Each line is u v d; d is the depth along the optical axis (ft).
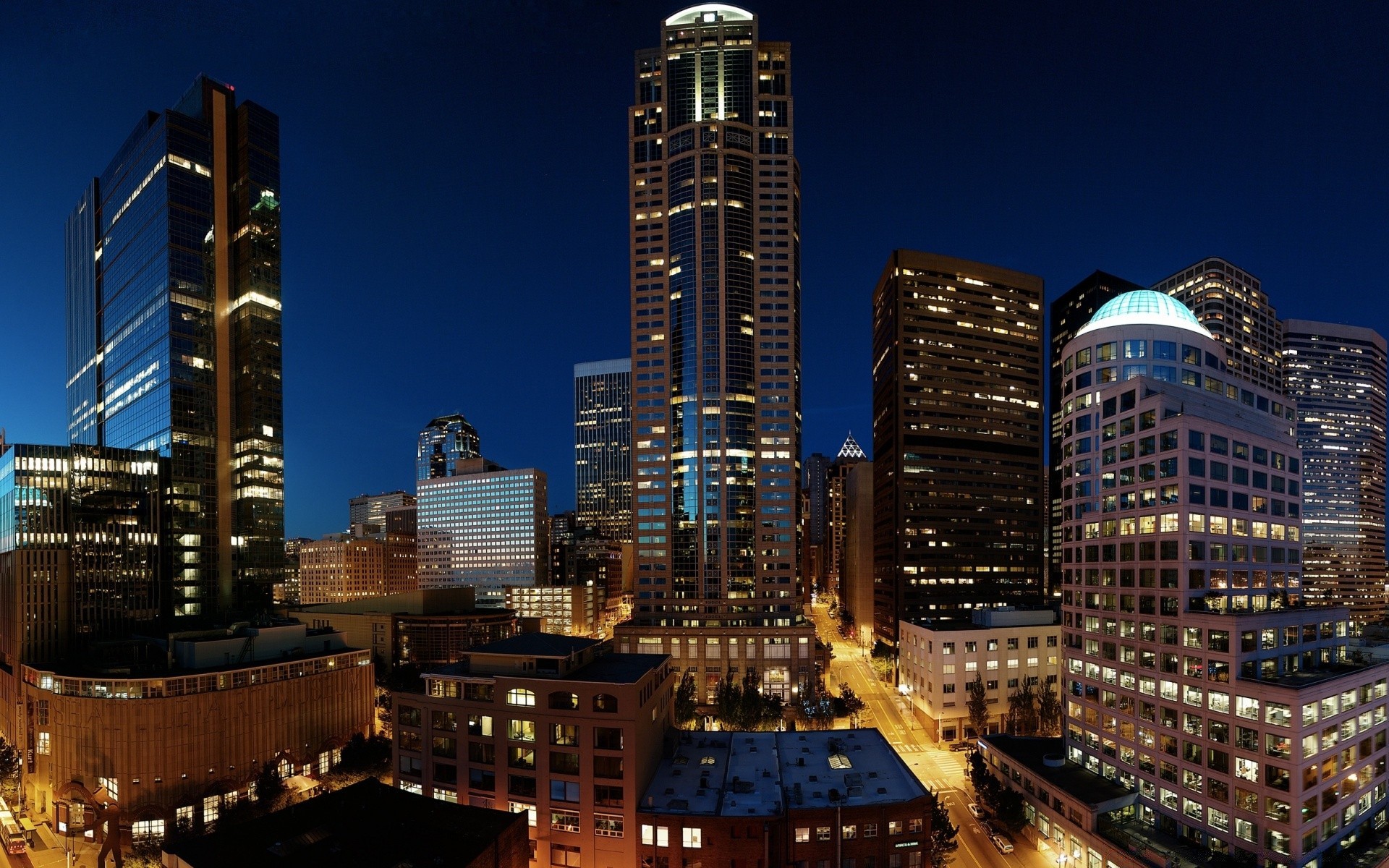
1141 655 306.35
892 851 246.27
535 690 267.39
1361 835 276.41
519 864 224.12
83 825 364.38
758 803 257.96
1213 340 379.55
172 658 415.03
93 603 552.82
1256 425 368.27
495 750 270.87
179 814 369.91
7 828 380.78
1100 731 330.13
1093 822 281.54
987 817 339.77
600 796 258.16
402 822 220.02
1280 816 244.22
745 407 652.07
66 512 541.34
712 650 590.96
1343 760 267.18
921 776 406.00
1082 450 356.18
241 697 399.03
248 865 190.70
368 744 430.61
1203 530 292.61
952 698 482.28
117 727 367.04
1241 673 263.08
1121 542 322.55
